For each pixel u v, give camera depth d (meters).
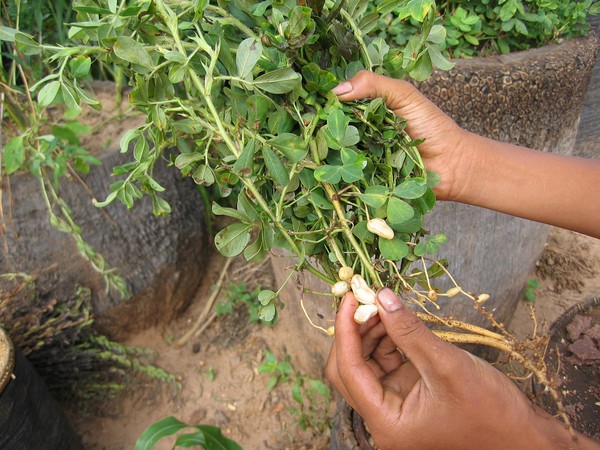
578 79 1.09
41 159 1.24
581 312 1.10
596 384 0.96
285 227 0.71
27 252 1.35
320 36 0.69
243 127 0.63
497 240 1.19
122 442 1.46
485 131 1.03
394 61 0.73
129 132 0.69
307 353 1.50
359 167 0.60
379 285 0.64
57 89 0.64
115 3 0.64
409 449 0.69
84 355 1.44
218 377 1.59
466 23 1.13
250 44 0.59
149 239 1.52
